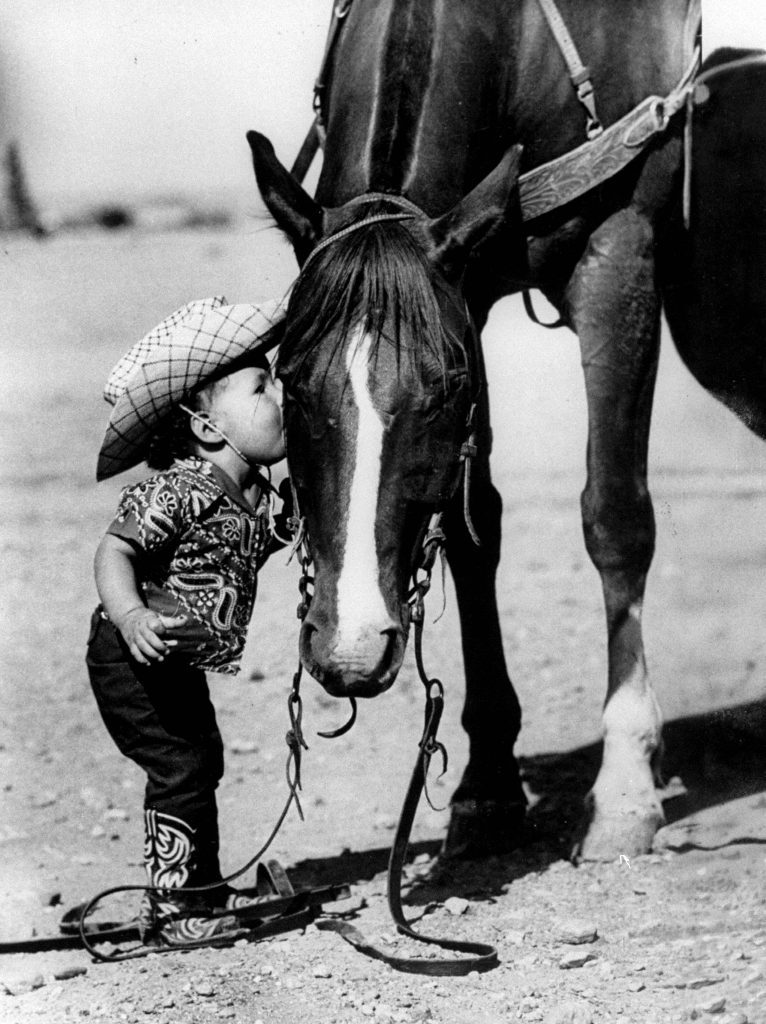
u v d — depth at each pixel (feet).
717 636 21.93
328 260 11.10
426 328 10.78
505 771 14.84
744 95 16.84
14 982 11.32
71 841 15.58
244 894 13.12
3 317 56.54
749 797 15.66
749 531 26.99
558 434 40.27
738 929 12.09
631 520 14.61
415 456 10.68
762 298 17.26
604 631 23.39
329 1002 10.85
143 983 11.37
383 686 10.43
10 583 27.48
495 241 13.97
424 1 13.23
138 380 11.88
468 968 11.35
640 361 14.71
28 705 20.77
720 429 33.68
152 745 12.26
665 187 14.82
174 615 12.03
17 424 41.65
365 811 16.33
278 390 12.35
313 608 10.65
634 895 13.03
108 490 34.81
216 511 12.07
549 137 14.37
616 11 14.52
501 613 24.58
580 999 10.77
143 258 70.03
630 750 14.37
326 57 14.32
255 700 20.65
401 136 12.51
